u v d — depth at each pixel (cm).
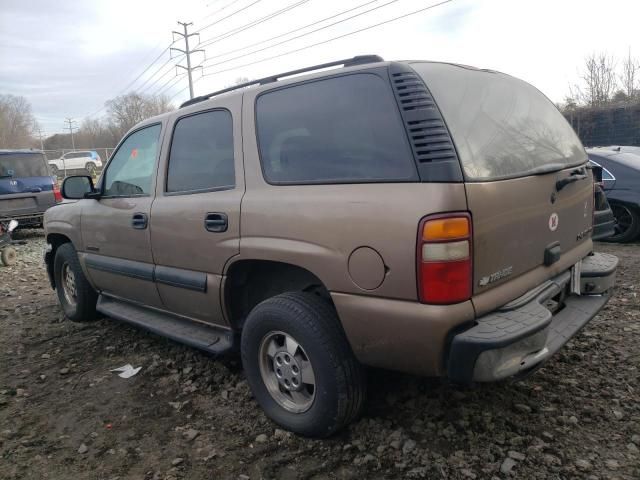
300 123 281
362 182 246
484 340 218
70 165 3834
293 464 263
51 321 527
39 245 1101
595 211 427
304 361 279
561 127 340
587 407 294
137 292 405
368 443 273
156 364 395
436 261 219
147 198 378
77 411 332
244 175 305
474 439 269
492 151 249
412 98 238
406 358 237
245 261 304
